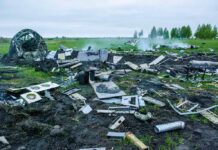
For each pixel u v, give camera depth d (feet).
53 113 30.53
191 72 59.82
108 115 30.01
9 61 82.43
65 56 87.30
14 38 87.25
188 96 39.17
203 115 30.66
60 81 49.93
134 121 28.27
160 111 31.78
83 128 26.32
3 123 27.09
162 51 119.03
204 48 142.20
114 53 97.30
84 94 39.70
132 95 38.65
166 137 24.54
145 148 21.47
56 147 22.38
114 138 23.88
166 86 45.50
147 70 62.28
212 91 43.70
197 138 24.56
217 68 64.34
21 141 23.48
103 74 52.60
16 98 36.68
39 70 63.26
